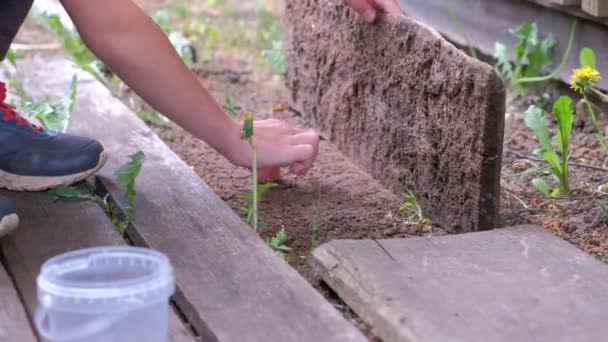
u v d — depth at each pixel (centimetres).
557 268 166
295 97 234
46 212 182
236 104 241
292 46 232
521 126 226
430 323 153
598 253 177
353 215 190
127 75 181
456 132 180
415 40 188
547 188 191
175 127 229
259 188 185
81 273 150
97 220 180
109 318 146
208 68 265
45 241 174
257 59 273
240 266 166
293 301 158
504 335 151
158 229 176
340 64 211
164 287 147
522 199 195
